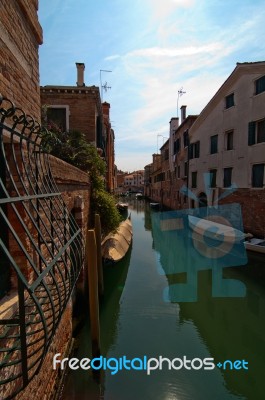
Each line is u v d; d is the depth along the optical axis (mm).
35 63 3170
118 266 8797
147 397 3879
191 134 18609
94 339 4430
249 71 12391
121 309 6574
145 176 54906
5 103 2264
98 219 7020
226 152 14406
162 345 5191
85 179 6898
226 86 14047
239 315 6312
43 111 8781
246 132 12766
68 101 11117
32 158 2723
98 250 6945
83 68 12672
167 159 28359
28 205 2393
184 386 4074
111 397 3869
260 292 7367
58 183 4168
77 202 5715
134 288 7770
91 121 11141
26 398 2268
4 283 2188
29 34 2941
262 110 11789
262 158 11797
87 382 4125
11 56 2406
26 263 2328
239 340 5414
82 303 5863
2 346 1772
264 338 5492
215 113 15398
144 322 5992
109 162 20969
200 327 5801
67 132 9258
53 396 3256
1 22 2184
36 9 3123
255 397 3908
